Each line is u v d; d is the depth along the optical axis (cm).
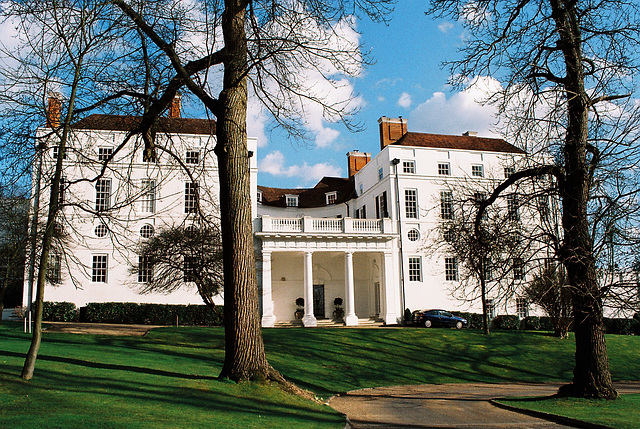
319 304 4294
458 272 4025
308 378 1939
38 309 997
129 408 852
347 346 2703
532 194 1438
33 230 2398
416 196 4094
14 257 2602
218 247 2805
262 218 3797
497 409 1444
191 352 2125
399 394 1800
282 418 953
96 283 3450
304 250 3797
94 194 3459
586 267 1345
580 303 1395
